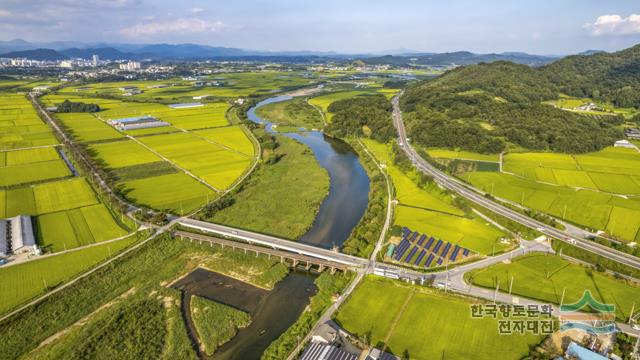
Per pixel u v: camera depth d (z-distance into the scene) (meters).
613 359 95.75
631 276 131.62
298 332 106.81
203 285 132.75
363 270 135.75
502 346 101.69
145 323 112.69
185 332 109.38
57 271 133.88
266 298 126.62
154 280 134.00
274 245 153.25
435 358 98.25
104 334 108.00
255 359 101.38
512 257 144.12
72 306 118.81
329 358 95.69
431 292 123.44
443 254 146.25
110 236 158.00
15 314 112.56
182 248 154.75
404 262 141.00
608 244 149.88
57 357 100.12
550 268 137.38
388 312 115.19
